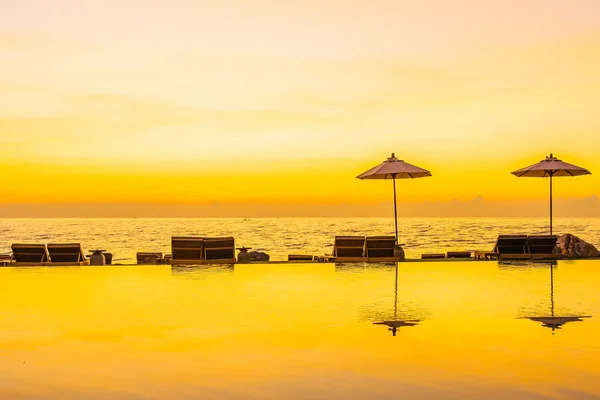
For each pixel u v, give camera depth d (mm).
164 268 14750
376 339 6805
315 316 8211
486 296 9922
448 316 8172
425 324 7629
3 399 4777
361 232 98062
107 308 8891
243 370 5578
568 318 7992
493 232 101562
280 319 7992
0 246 59188
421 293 10297
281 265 15430
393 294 10203
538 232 97188
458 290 10648
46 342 6711
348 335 7020
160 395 4879
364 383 5168
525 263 15617
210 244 15758
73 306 9086
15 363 5828
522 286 11164
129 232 108250
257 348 6406
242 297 9938
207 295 10195
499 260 16359
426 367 5637
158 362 5863
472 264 15438
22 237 81812
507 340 6711
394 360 5891
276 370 5574
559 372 5445
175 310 8711
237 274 13391
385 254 16281
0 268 14664
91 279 12500
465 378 5285
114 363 5828
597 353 6113
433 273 13422
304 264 15719
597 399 4738
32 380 5285
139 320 7953
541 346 6422
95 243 63844
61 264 15438
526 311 8531
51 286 11344
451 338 6828
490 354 6098
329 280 12227
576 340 6699
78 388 5055
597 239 66500
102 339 6848
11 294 10250
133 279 12375
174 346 6512
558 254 17047
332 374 5438
